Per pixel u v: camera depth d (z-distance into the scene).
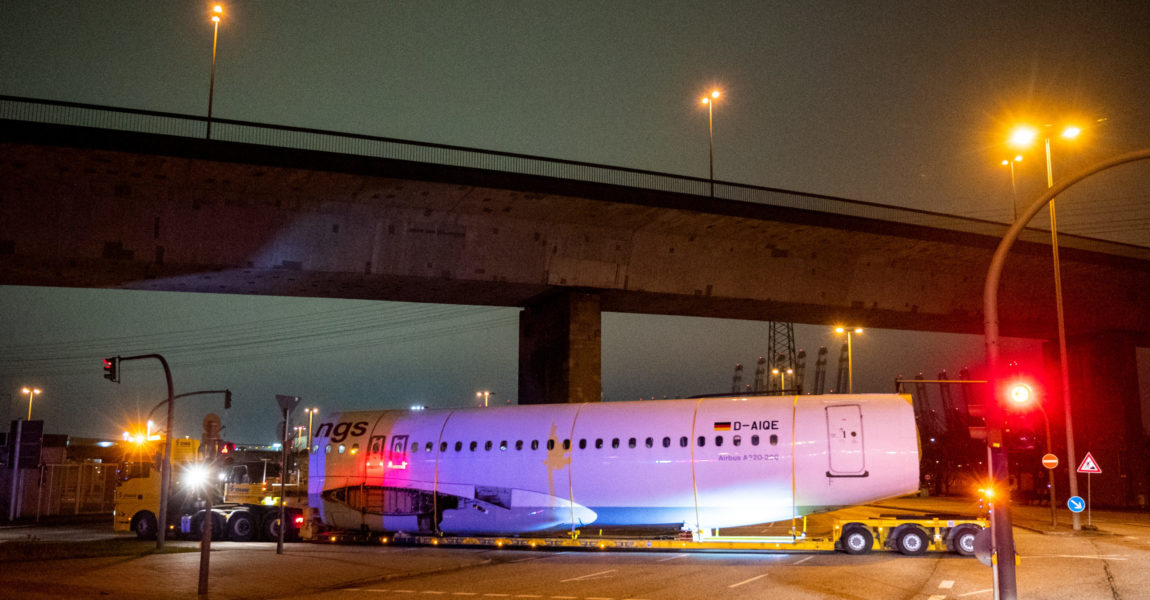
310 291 42.88
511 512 29.34
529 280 41.88
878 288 50.22
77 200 34.22
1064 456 64.69
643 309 49.84
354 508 31.41
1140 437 60.53
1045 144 36.75
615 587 19.30
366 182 36.41
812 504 26.78
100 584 18.67
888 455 26.00
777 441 26.69
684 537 27.02
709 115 47.53
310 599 17.95
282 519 26.02
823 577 20.77
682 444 27.55
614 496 28.22
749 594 18.00
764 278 47.03
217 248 36.19
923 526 25.48
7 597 16.80
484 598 17.89
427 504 30.38
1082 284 55.88
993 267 15.56
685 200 41.56
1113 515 50.28
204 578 17.77
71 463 59.47
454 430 30.88
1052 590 18.41
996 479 14.65
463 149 38.84
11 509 51.72
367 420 32.66
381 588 19.72
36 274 37.53
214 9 38.66
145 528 34.41
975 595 17.66
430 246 39.72
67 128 31.83
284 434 26.12
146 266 35.97
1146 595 17.69
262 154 34.34
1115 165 15.01
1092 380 62.88
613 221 42.28
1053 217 37.22
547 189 38.91
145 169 33.84
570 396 42.66
